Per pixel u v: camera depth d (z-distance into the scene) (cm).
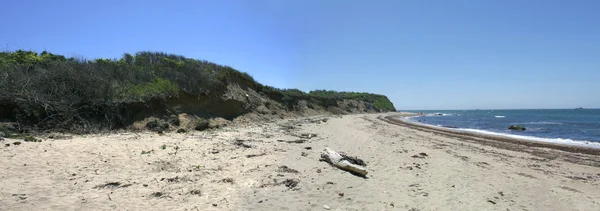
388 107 8275
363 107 6412
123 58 1953
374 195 656
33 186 584
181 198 581
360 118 3909
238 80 2620
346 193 660
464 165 996
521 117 5822
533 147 1516
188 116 1655
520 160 1161
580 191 770
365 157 1060
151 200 564
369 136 1709
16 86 1178
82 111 1288
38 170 671
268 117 2491
